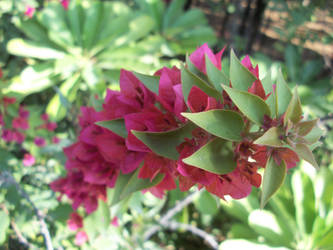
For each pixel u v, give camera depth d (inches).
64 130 22.7
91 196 13.1
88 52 21.5
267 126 7.5
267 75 8.9
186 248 28.1
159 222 19.0
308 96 23.5
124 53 22.5
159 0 29.8
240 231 22.4
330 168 21.2
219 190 8.3
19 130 19.8
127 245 17.2
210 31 31.5
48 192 16.9
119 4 25.4
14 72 24.0
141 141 8.4
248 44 44.1
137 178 9.5
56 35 20.1
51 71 20.2
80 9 21.2
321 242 19.1
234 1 44.1
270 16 47.8
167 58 34.6
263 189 7.1
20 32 23.7
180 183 8.6
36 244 16.8
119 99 9.1
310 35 33.8
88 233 15.1
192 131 8.1
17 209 16.2
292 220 19.8
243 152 7.6
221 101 8.2
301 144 7.1
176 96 8.0
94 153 10.6
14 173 16.8
